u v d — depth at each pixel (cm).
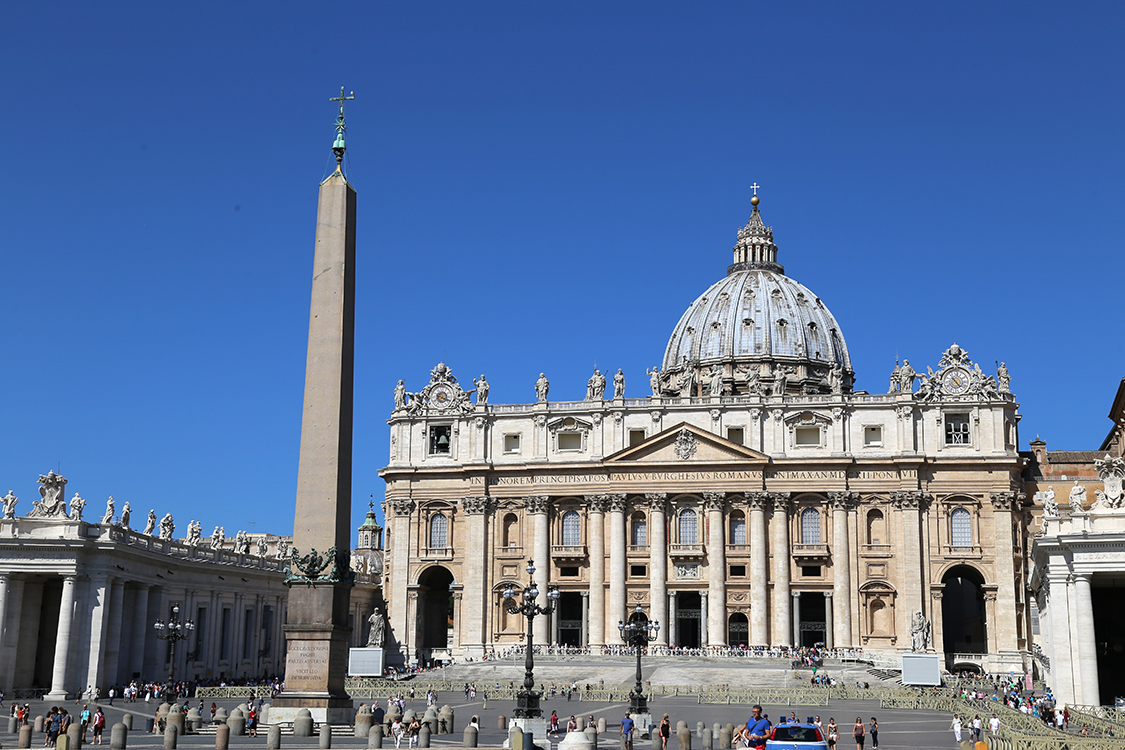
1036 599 10881
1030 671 11669
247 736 5059
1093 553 6012
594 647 11875
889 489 12119
